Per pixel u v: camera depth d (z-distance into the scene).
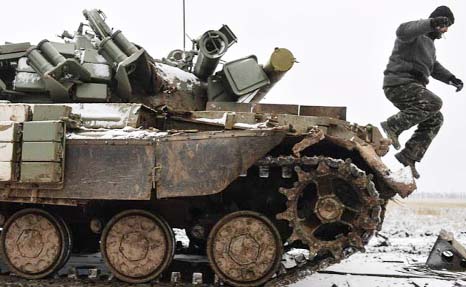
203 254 10.95
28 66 9.48
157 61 10.83
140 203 8.53
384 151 8.60
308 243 7.37
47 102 9.50
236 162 7.50
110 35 9.74
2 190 8.04
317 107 9.02
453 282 8.95
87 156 7.84
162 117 8.93
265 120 8.36
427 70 9.11
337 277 9.46
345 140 7.42
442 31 8.44
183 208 8.74
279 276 7.65
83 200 7.93
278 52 9.77
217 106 9.21
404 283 8.90
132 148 7.77
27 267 8.20
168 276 8.22
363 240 7.38
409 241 15.99
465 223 23.83
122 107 8.52
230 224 7.79
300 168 7.39
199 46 10.12
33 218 8.27
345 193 7.67
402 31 8.66
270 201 8.44
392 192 7.86
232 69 9.93
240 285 7.68
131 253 8.02
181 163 7.64
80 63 9.47
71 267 8.64
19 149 7.78
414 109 8.87
